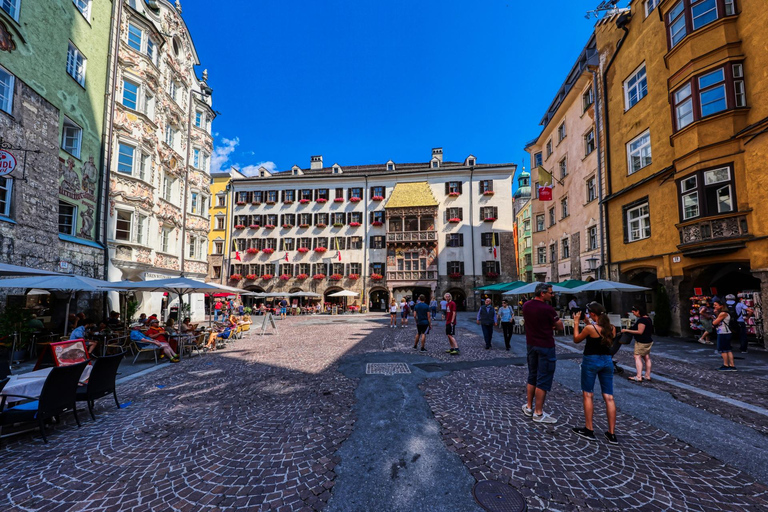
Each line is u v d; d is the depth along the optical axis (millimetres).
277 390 6438
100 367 5230
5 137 10289
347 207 38562
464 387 6453
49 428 4746
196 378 7637
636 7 15344
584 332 4254
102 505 2963
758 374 7418
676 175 12500
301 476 3383
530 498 2982
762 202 10125
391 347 11414
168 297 20672
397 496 3035
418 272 35812
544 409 5238
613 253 16906
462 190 36750
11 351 9336
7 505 2967
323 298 37312
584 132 19828
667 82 13055
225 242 39906
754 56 10562
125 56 16594
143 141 17438
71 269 13148
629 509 2844
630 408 5266
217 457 3809
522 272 48969
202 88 26078
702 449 3924
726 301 12008
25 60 11078
